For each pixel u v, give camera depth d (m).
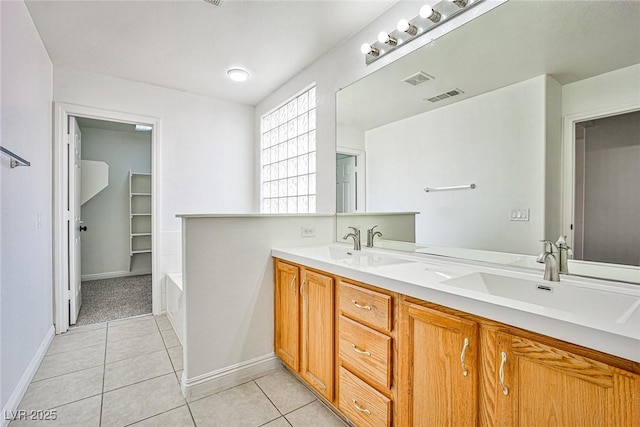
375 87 2.07
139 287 4.14
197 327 1.82
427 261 1.68
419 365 1.15
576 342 0.76
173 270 3.19
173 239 3.20
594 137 1.17
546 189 1.31
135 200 4.88
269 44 2.36
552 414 0.81
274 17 2.03
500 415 0.92
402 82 1.90
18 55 1.75
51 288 2.51
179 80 2.99
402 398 1.22
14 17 1.69
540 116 1.32
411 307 1.18
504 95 1.44
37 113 2.15
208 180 3.41
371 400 1.34
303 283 1.82
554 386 0.81
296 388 1.87
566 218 1.25
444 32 1.66
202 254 1.84
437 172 1.74
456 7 1.59
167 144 3.17
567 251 1.24
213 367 1.87
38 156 2.17
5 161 1.53
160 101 3.13
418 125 1.83
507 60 1.43
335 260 1.69
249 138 3.69
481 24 1.51
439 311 1.08
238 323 1.96
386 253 1.93
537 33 1.33
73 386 1.85
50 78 2.55
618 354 0.70
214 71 2.81
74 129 2.86
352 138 2.28
